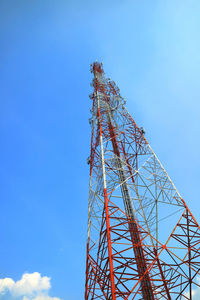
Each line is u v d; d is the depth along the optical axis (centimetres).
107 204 2256
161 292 2272
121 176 3219
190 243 2231
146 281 2227
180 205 2528
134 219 2669
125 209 2872
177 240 2230
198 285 2077
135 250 2412
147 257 2486
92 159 3478
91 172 3234
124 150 3781
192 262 2080
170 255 2292
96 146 3609
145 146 3459
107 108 4409
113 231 2111
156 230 2794
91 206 2811
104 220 2258
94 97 4906
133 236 2505
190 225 2312
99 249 2222
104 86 5294
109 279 1930
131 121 3953
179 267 2314
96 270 2117
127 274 1955
